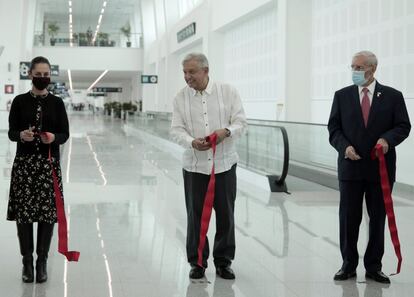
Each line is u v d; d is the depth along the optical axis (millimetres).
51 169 4258
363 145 4230
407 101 9367
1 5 27156
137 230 6211
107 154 15820
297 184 9867
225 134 4219
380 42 10234
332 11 12242
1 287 4238
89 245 5543
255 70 17531
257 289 4242
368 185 4320
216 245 4551
